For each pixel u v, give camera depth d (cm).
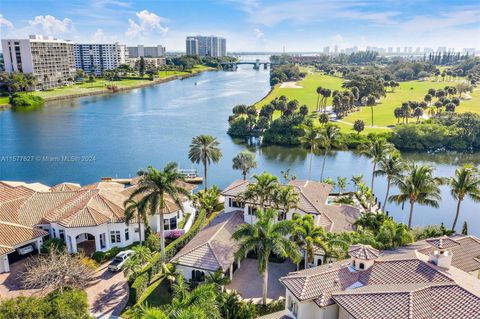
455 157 11375
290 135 12588
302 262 4700
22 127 14475
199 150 7319
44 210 5494
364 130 13300
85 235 5403
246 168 7738
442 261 3009
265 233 3706
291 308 3123
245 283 4384
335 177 9506
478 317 2408
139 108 18900
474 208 7612
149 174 4472
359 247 3253
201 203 6662
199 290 3056
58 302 3194
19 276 4394
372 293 2706
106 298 4028
